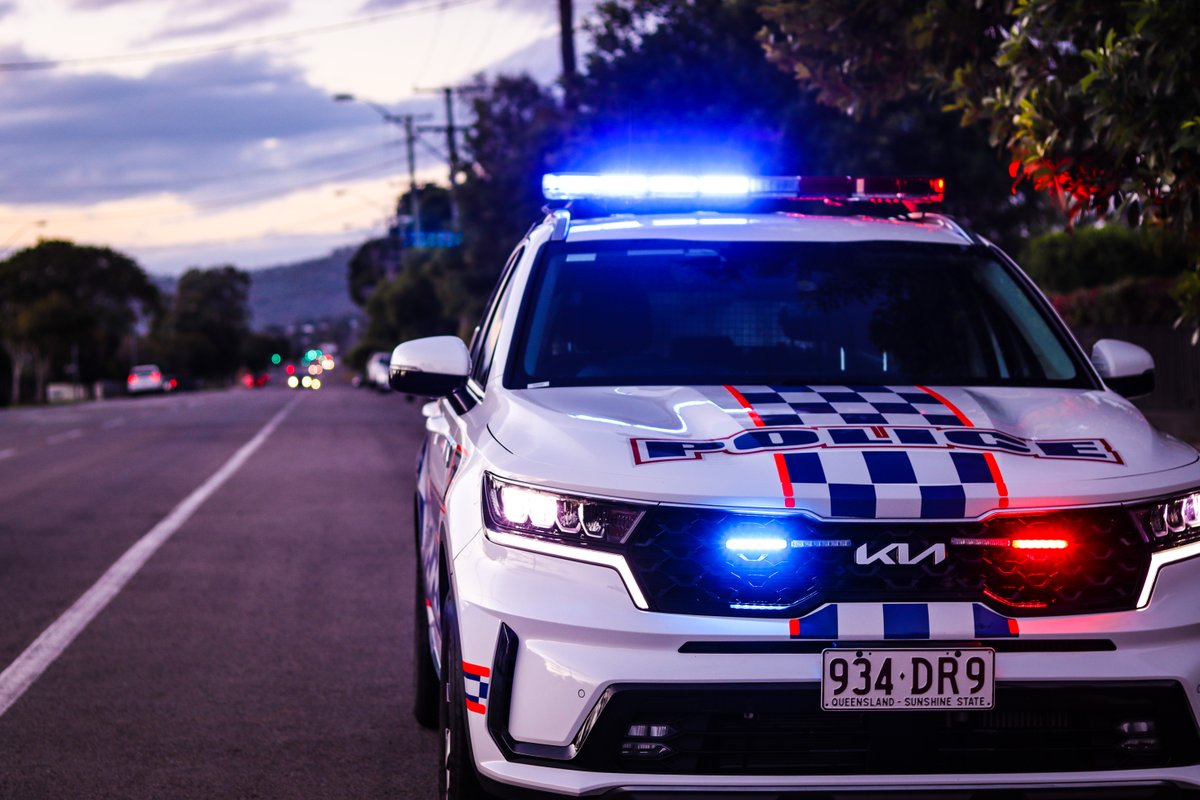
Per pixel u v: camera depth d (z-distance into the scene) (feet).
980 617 9.93
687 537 10.16
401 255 364.79
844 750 9.95
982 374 13.67
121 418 120.88
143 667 20.63
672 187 15.78
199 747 16.49
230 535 35.04
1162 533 10.35
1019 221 55.67
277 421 101.55
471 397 14.29
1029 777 9.95
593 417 11.62
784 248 14.96
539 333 13.93
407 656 21.26
